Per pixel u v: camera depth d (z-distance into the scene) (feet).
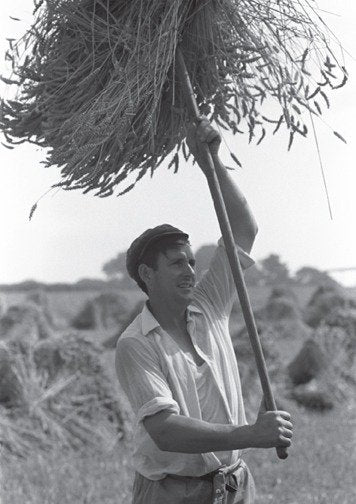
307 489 33.58
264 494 33.04
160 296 15.71
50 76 16.29
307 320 98.37
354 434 44.29
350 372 56.65
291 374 57.26
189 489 15.35
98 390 42.45
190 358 15.52
